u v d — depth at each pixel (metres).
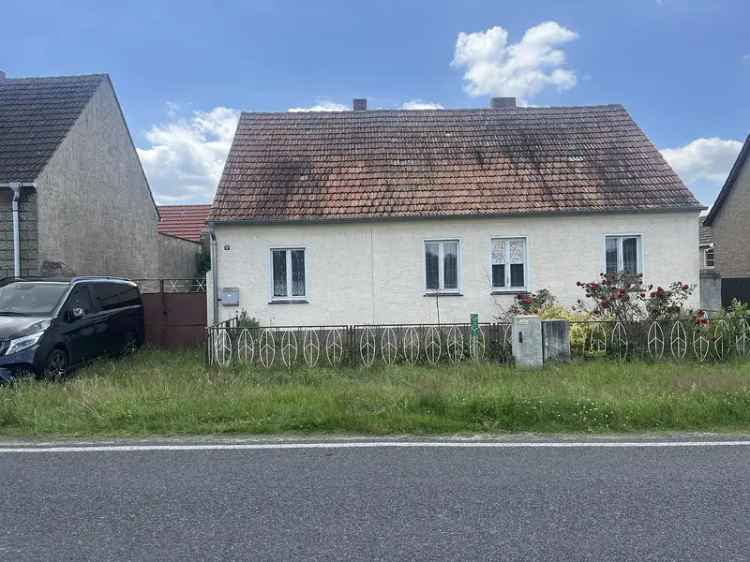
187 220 30.70
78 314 9.59
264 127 15.16
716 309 12.36
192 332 13.19
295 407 6.50
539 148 14.23
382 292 12.77
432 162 13.86
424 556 3.28
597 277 12.70
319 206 12.70
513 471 4.69
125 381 8.38
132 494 4.27
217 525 3.72
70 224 13.88
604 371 8.45
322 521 3.76
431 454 5.17
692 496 4.12
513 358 9.51
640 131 14.58
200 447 5.44
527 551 3.33
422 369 9.00
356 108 17.23
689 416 6.14
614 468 4.74
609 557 3.25
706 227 25.34
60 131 13.68
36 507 4.04
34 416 6.34
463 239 12.76
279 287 12.87
